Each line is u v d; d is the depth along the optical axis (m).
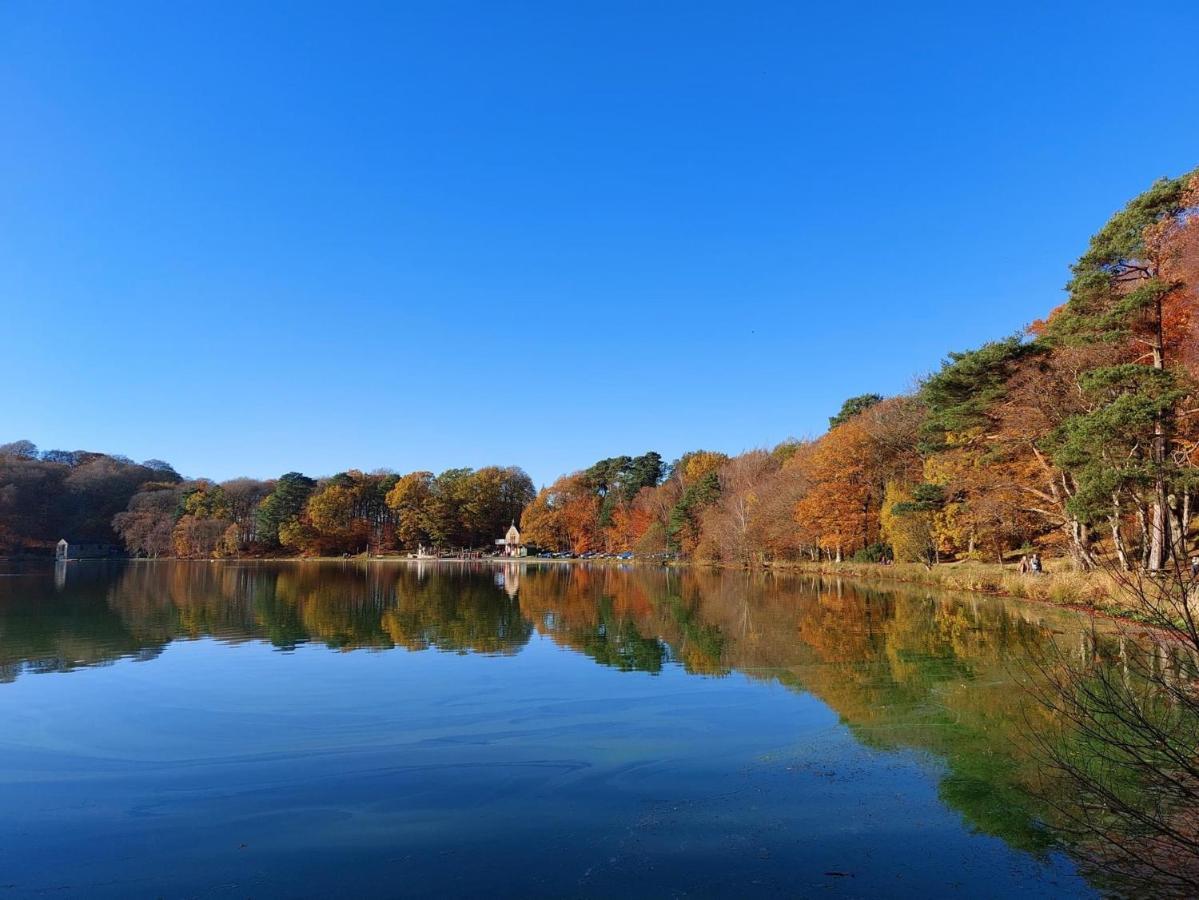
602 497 102.31
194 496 98.44
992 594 27.34
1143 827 5.49
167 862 5.98
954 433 30.56
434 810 7.06
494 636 19.47
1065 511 23.73
